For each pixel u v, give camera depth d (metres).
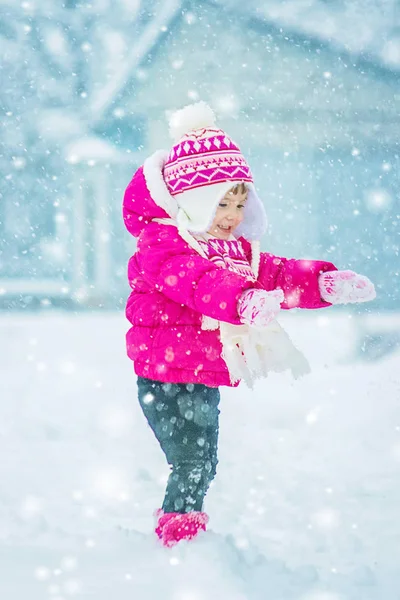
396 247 28.84
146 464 8.12
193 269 5.04
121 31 35.56
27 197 36.41
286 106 31.23
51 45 36.34
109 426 10.13
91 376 15.05
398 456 8.31
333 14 30.47
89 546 5.24
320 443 8.98
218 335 5.35
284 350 5.16
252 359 5.08
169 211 5.62
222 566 4.68
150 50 31.69
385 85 30.67
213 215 5.52
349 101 30.77
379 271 28.77
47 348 19.92
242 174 5.63
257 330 5.15
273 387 12.91
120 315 30.92
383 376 14.07
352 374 14.45
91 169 34.19
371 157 30.70
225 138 5.71
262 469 7.83
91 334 23.19
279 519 6.17
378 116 30.77
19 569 4.84
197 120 5.75
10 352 19.19
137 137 34.09
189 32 31.36
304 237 30.67
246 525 6.05
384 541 5.60
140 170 5.81
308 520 6.12
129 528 5.90
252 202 5.82
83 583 4.55
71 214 35.19
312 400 11.67
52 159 36.25
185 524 5.25
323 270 5.84
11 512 6.20
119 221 34.47
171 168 5.68
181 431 5.43
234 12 30.91
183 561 4.82
